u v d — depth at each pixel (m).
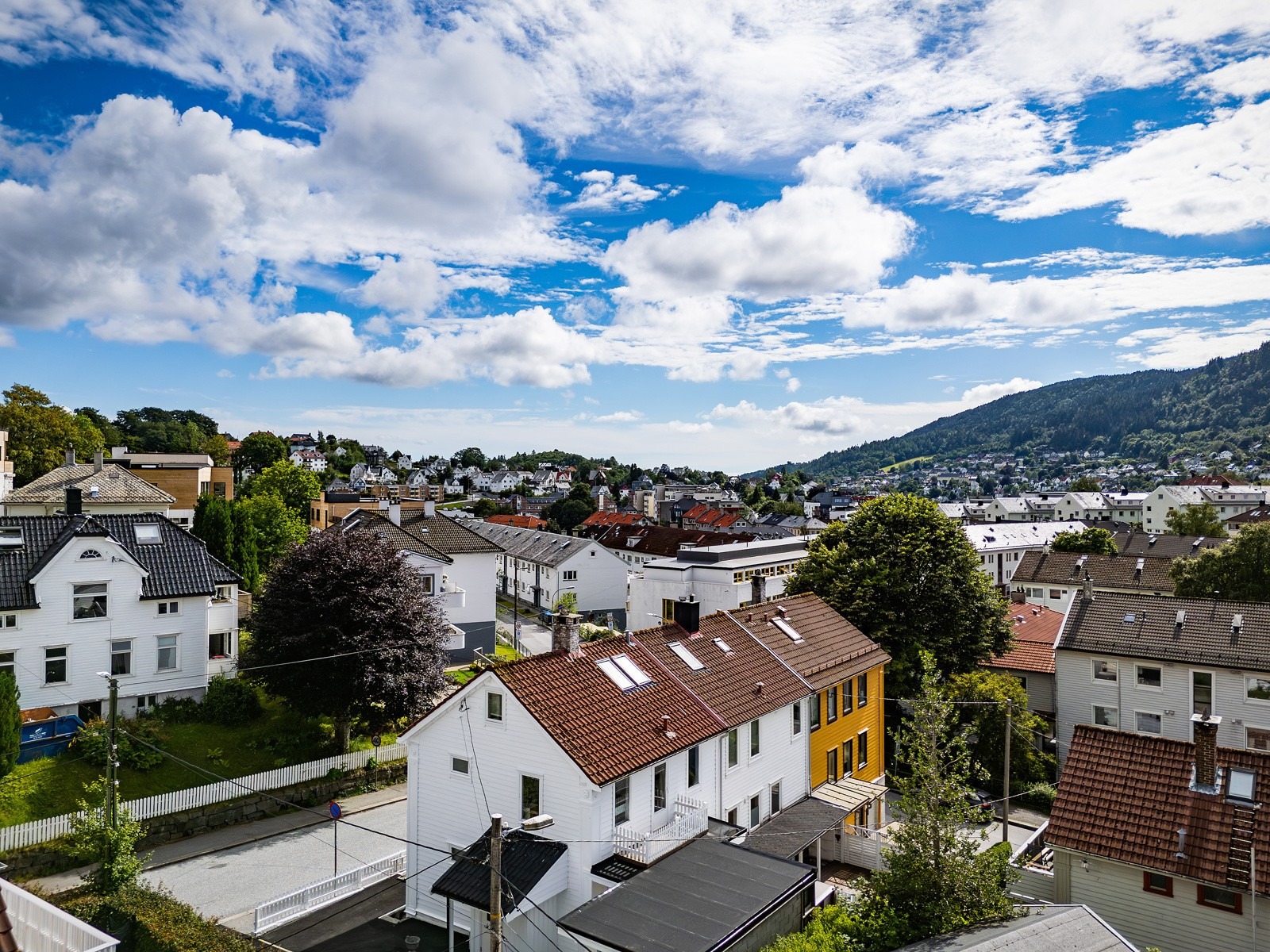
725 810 26.69
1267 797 21.52
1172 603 43.09
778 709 29.66
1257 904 19.97
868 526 47.78
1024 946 16.02
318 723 37.81
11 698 29.05
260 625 34.75
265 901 25.03
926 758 20.38
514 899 20.12
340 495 95.75
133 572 35.78
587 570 84.81
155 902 21.56
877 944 18.38
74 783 29.97
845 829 31.00
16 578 33.31
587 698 24.14
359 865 28.23
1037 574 86.50
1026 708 42.16
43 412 88.94
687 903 19.64
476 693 23.81
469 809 23.98
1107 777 23.52
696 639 30.86
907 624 43.94
